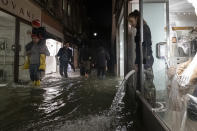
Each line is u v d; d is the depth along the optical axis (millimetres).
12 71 7457
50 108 3613
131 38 5887
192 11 4191
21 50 8062
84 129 2547
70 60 10266
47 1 11555
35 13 9422
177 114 1916
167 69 2475
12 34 7426
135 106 3705
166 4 4223
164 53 3428
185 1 4082
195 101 1687
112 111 3402
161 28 4203
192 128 1646
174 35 4102
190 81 1915
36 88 6020
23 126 2656
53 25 13195
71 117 3062
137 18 3873
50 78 9422
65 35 17359
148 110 2523
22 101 4164
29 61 6867
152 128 2283
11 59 7445
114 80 8719
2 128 2586
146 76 3430
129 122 2879
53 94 5043
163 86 2879
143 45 3561
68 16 19250
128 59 5961
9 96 4672
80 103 4031
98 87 6402
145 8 4266
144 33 3602
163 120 1992
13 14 7105
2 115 3160
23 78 8297
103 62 9461
